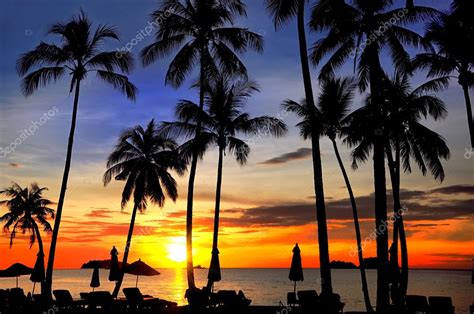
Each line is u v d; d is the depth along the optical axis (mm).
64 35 27438
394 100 29422
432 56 25547
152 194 36281
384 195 21062
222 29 29266
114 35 28094
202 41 28828
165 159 35531
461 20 24875
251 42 29422
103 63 27672
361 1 22609
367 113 29922
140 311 23703
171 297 56500
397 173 29547
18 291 26516
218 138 30984
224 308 23469
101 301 23562
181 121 30266
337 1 22641
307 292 24125
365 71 22922
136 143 36938
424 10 22281
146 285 105875
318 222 19500
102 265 31016
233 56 29391
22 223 45156
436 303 21672
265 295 68625
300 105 32375
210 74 29156
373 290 84938
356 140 32094
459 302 57562
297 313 20516
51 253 25406
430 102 29219
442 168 29969
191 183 28562
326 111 33031
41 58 27094
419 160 32000
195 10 29172
